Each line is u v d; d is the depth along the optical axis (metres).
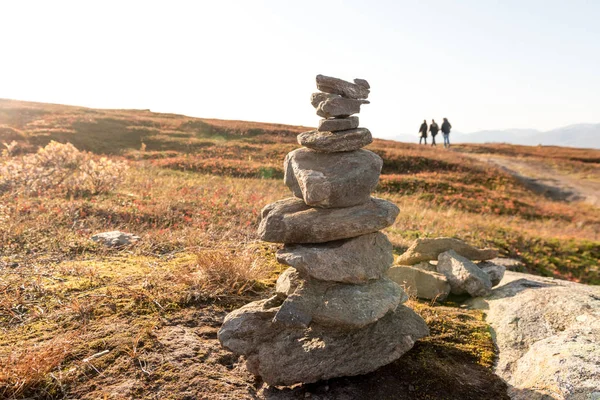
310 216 4.61
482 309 6.45
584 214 23.33
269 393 4.10
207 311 5.48
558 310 5.54
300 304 4.39
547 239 14.41
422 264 7.88
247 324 4.45
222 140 32.41
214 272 6.32
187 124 36.81
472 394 4.23
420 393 4.22
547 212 22.33
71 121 32.47
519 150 46.81
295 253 4.55
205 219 10.37
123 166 13.55
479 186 26.09
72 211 9.59
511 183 28.28
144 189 13.30
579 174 34.69
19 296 5.51
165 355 4.36
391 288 4.87
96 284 6.00
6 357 4.11
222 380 4.10
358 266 4.56
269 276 6.99
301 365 4.17
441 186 23.55
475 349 5.11
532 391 4.05
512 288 6.87
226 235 9.15
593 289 6.68
